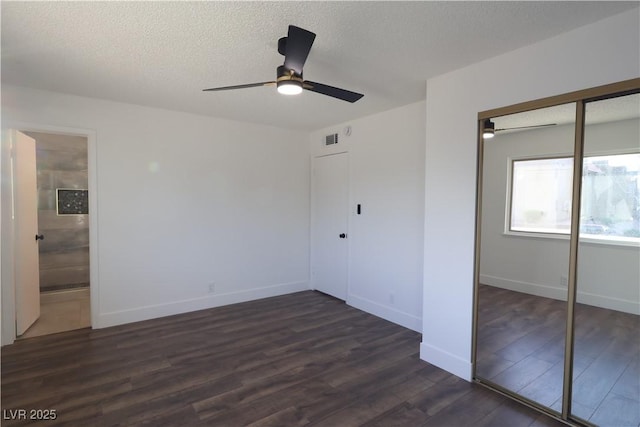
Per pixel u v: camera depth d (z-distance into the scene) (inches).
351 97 91.1
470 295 102.9
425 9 71.7
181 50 91.1
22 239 135.6
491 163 99.3
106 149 140.3
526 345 98.0
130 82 116.9
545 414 88.0
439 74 108.7
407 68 103.7
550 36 83.9
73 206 185.2
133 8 70.7
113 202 142.9
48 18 74.4
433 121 111.6
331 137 186.1
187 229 161.5
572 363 86.7
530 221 96.0
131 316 148.7
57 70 105.7
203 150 164.2
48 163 179.0
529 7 71.1
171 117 154.8
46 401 91.1
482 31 81.3
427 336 116.0
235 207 175.5
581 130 81.7
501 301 101.1
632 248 85.3
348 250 176.9
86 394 94.6
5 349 122.0
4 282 125.1
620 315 88.1
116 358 116.0
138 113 146.6
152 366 110.8
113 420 83.7
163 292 156.4
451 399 94.2
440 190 110.2
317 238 200.5
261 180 183.9
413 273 142.8
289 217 195.8
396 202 149.3
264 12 72.6
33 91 125.2
